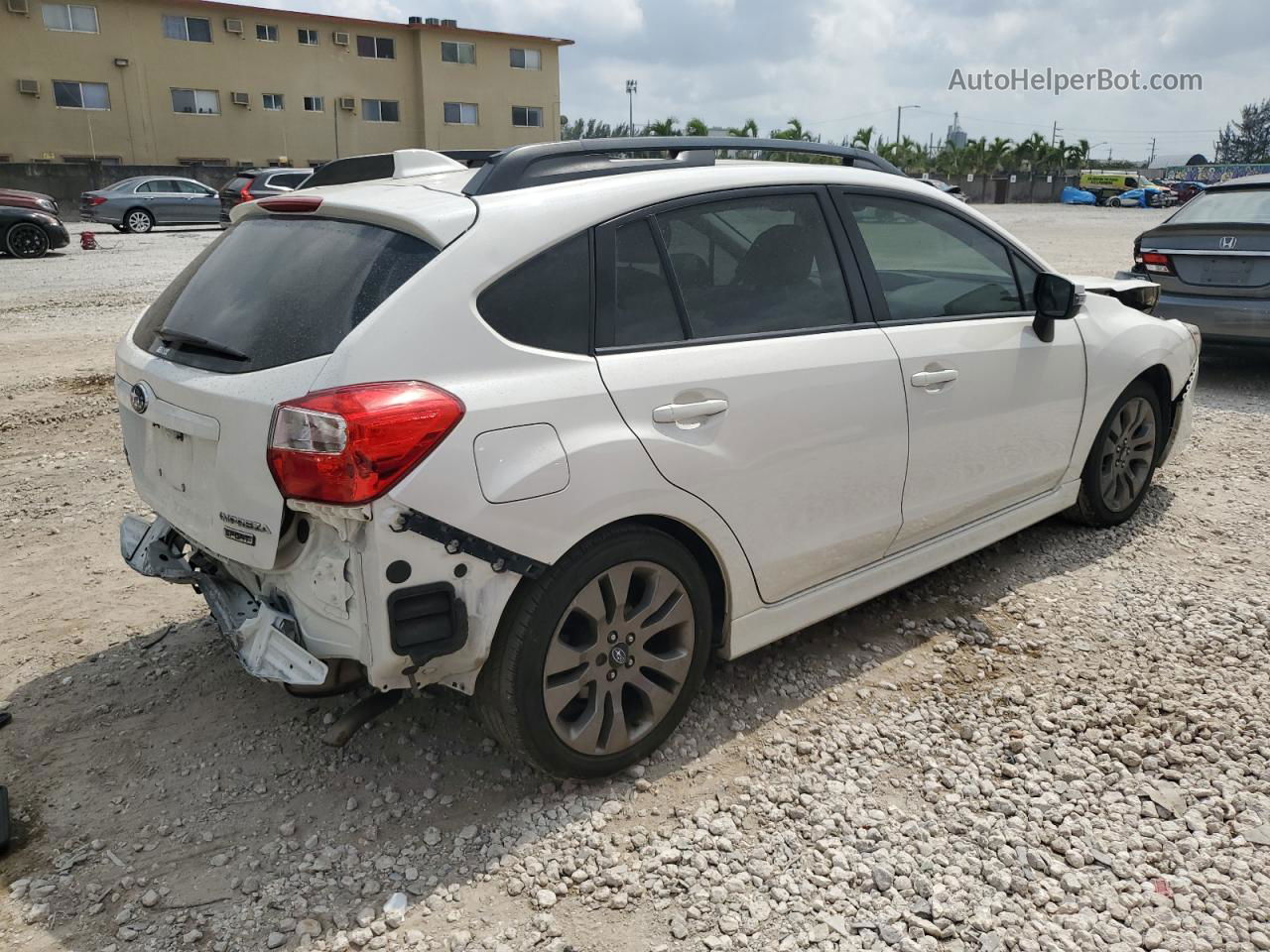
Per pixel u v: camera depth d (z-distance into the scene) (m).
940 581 4.29
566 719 2.84
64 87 37.28
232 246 3.02
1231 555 4.50
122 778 2.99
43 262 18.20
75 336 10.31
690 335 2.95
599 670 2.82
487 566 2.49
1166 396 4.86
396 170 3.09
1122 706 3.30
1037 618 3.94
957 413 3.68
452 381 2.46
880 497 3.47
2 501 5.36
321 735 3.20
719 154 3.39
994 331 3.84
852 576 3.54
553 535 2.57
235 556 2.64
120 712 3.35
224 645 3.80
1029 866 2.59
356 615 2.44
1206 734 3.13
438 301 2.48
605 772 2.91
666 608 2.94
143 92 38.59
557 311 2.68
